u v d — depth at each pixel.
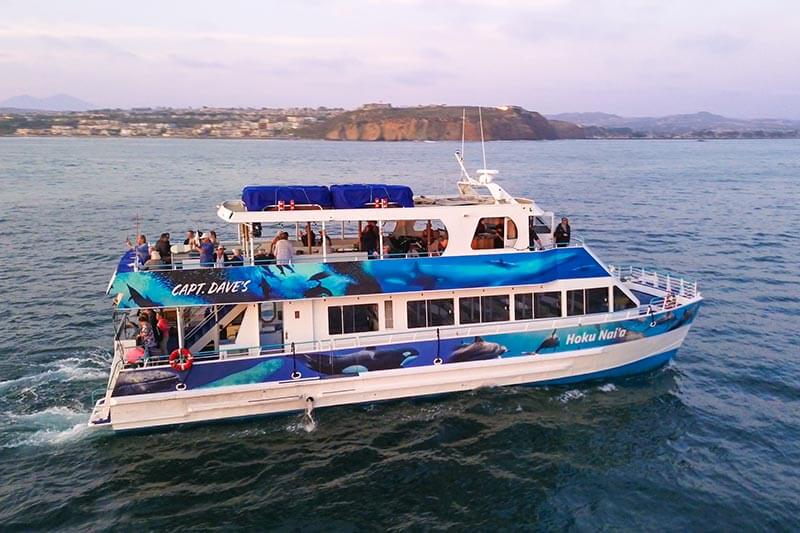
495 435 19.47
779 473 17.86
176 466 17.81
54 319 29.94
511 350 21.34
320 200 20.06
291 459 18.16
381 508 16.19
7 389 22.28
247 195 19.61
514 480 17.41
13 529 15.29
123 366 18.91
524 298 21.89
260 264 19.59
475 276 20.88
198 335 20.23
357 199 20.22
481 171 22.84
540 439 19.34
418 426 19.83
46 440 19.00
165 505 16.23
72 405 21.19
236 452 18.44
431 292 20.94
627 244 49.97
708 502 16.58
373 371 20.23
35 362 24.70
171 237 50.44
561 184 98.38
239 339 20.03
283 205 19.67
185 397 18.83
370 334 20.59
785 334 28.95
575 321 22.03
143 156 168.25
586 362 22.28
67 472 17.52
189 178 103.31
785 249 48.03
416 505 16.33
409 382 20.66
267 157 171.88
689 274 40.19
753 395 22.69
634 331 22.59
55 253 44.31
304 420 19.98
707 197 81.94
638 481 17.47
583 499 16.69
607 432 19.86
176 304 18.72
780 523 15.77
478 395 21.45
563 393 22.03
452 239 20.89
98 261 42.34
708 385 23.42
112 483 17.06
